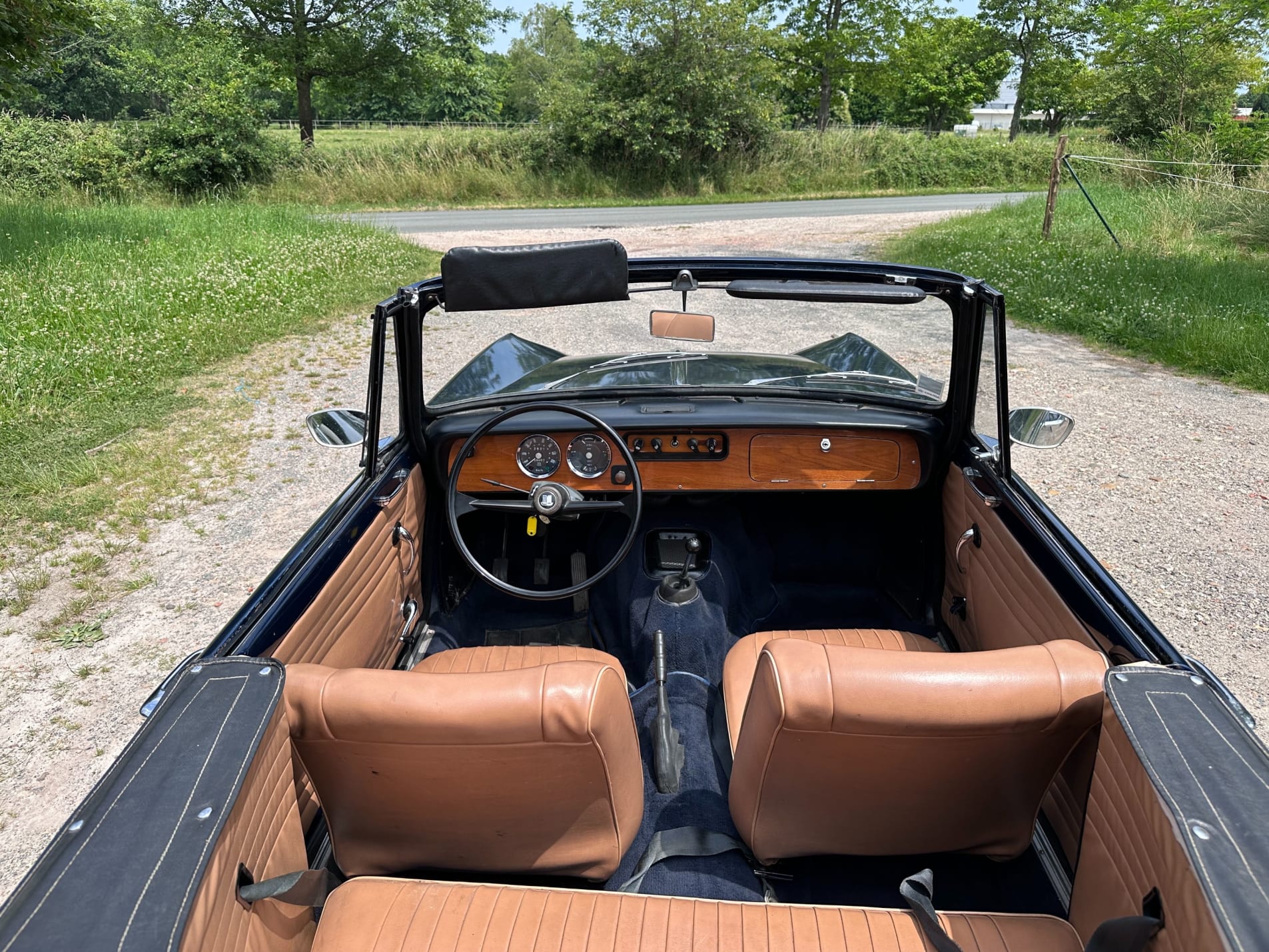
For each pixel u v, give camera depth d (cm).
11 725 349
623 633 312
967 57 4366
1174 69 2402
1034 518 229
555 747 161
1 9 1004
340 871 198
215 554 476
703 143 2572
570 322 292
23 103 3600
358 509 240
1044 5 4091
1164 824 126
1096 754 160
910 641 276
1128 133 2525
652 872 198
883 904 195
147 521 513
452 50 2873
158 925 112
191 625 413
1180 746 136
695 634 291
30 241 1180
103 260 1121
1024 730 161
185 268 1084
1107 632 178
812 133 2853
